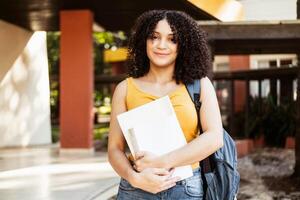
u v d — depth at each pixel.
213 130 2.12
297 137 7.78
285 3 15.98
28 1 10.78
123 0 10.73
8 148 12.81
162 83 2.24
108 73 25.84
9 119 12.98
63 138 11.47
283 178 8.02
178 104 2.15
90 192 6.61
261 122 14.12
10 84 12.88
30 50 13.43
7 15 12.07
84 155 11.01
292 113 13.34
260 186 7.33
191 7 10.43
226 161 2.17
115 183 7.28
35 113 13.78
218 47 8.93
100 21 13.28
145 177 1.99
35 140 13.85
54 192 6.62
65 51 11.51
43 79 13.88
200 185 2.16
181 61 2.22
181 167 2.09
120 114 2.16
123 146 2.23
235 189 2.19
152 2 10.87
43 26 13.29
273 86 14.96
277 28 7.29
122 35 21.39
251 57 18.59
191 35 2.23
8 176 7.98
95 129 19.69
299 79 7.69
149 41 2.24
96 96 25.64
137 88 2.24
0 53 12.42
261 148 13.14
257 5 16.12
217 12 9.86
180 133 2.11
